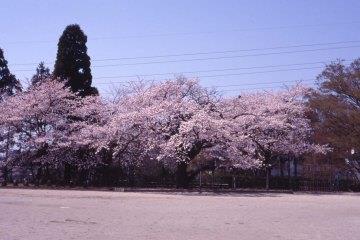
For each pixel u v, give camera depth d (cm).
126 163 3781
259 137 3856
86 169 3797
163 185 3669
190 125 3250
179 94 3684
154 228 1281
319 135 4156
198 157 3756
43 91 3744
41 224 1312
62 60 4178
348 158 4116
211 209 1902
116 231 1203
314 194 3366
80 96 4044
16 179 3850
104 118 3803
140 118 3434
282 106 4050
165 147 3322
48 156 3659
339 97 4175
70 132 3744
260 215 1706
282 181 3941
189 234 1185
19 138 3725
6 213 1588
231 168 3741
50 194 2591
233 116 3778
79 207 1864
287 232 1271
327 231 1314
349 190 4066
